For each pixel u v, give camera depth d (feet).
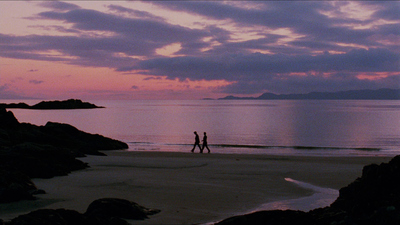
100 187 50.98
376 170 33.99
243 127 221.25
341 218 29.68
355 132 188.75
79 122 263.49
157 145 132.77
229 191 50.08
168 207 40.73
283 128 213.25
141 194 47.32
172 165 74.23
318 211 32.76
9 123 93.25
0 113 94.22
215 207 41.29
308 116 349.00
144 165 73.92
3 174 45.27
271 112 451.94
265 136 169.07
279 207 41.91
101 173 63.52
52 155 66.49
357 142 146.20
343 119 298.15
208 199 45.21
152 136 168.55
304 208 41.50
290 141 149.38
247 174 64.13
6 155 58.95
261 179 59.52
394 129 204.95
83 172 64.49
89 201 42.37
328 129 205.46
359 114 386.32
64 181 54.95
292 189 51.98
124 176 60.29
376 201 31.22
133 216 35.32
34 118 306.55
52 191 47.52
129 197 45.37
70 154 69.67
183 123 256.32
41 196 44.29
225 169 69.51
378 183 32.89
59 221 29.48
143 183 54.49
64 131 106.83
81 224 30.48
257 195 47.93
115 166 72.49
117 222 31.55
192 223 34.68
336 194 49.06
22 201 41.52
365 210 30.83
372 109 544.62
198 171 67.10
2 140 75.10
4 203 40.34
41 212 30.55
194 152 103.65
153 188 51.16
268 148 124.47
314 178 60.54
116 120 287.69
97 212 34.04
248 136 169.17
